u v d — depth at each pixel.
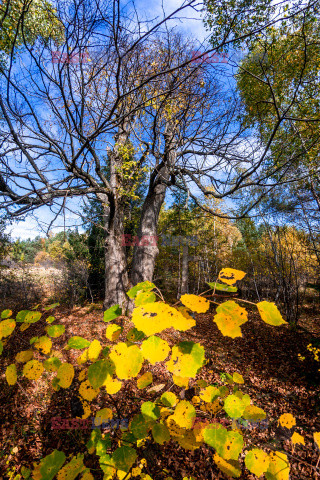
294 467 2.16
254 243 11.03
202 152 4.77
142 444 0.91
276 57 2.79
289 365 5.26
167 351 0.50
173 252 12.90
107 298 7.52
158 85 3.00
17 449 2.39
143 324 0.48
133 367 0.51
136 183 6.39
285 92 4.14
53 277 11.20
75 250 10.48
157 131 4.27
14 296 10.29
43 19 1.81
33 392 3.02
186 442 0.59
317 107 4.45
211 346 6.16
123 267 7.69
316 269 8.29
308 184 5.75
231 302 0.48
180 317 0.49
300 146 4.36
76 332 5.67
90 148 2.58
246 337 6.79
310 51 3.57
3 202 2.19
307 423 3.37
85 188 4.39
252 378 4.75
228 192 3.83
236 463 0.56
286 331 7.19
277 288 9.06
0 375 3.20
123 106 2.63
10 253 10.06
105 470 0.62
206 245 12.80
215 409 0.69
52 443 2.48
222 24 1.66
